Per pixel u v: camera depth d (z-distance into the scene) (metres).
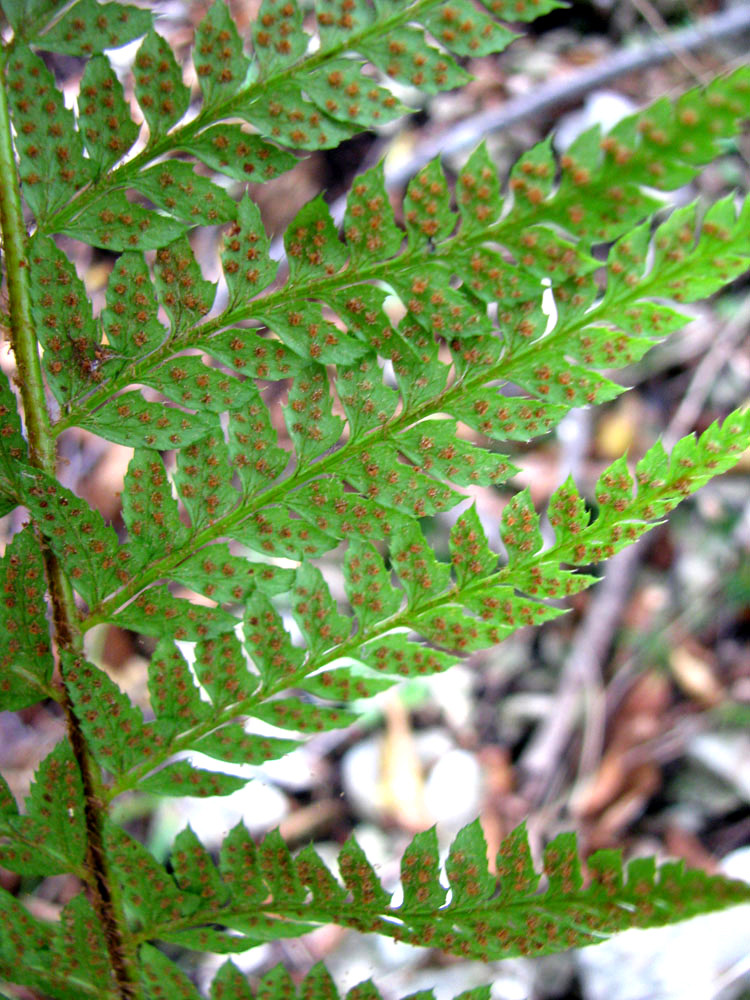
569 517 0.16
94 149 0.16
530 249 0.15
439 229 0.16
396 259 0.16
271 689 0.17
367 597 0.17
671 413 0.42
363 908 0.17
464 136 0.43
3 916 0.18
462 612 0.17
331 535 0.17
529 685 0.37
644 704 0.35
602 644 0.37
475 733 0.35
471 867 0.16
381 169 0.16
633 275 0.15
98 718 0.17
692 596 0.38
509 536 0.17
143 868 0.17
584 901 0.16
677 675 0.36
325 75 0.16
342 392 0.17
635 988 0.28
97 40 0.16
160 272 0.17
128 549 0.17
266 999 0.17
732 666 0.36
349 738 0.35
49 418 0.17
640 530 0.16
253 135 0.16
